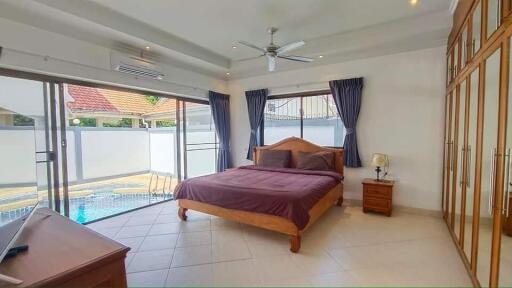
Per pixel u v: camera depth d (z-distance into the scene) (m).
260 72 5.26
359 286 2.08
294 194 2.77
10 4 2.55
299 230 2.63
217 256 2.60
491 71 1.85
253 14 3.19
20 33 2.73
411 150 3.88
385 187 3.70
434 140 3.70
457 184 2.80
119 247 1.32
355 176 4.35
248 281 2.17
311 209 2.92
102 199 4.93
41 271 1.10
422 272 2.26
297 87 4.96
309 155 4.45
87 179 5.36
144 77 4.08
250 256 2.59
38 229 1.53
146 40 3.54
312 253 2.64
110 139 5.83
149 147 6.69
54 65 3.04
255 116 5.43
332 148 4.53
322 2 2.92
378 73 4.09
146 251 2.72
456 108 2.89
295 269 2.34
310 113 4.98
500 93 1.68
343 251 2.67
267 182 3.40
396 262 2.43
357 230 3.21
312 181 3.43
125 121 6.16
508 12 1.58
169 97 4.85
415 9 3.12
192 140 5.60
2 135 2.22
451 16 3.13
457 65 2.90
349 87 4.28
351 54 4.11
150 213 4.01
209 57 4.62
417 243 2.83
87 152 5.35
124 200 4.85
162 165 6.36
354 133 4.27
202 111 5.80
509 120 1.62
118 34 3.32
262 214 2.87
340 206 4.22
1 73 2.78
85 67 3.35
